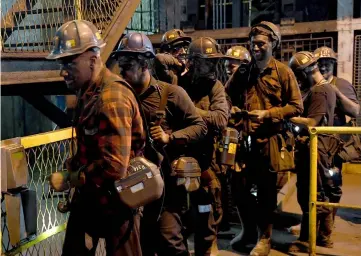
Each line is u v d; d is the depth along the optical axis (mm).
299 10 8602
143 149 2369
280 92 3604
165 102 2812
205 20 9492
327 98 3773
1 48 4305
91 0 6074
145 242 2961
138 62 2680
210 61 3223
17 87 6469
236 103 3805
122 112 2049
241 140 3658
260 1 9117
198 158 3184
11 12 6133
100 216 2223
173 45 4289
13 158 2350
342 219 4941
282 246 4066
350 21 6730
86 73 2127
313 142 3494
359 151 4199
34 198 2566
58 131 2834
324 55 4371
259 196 3727
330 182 3934
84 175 2113
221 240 4297
